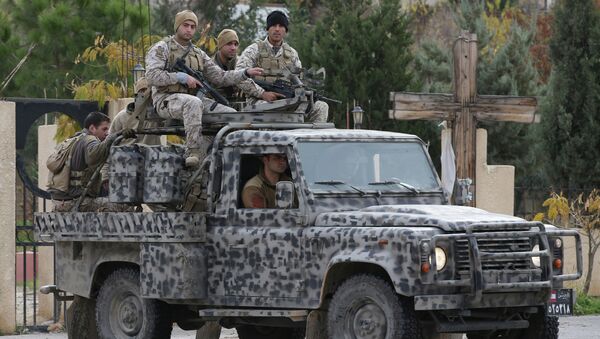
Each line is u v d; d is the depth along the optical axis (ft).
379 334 149.38
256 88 178.60
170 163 168.55
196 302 167.12
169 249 165.58
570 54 312.09
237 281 162.20
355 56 351.87
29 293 304.09
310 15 506.07
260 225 160.66
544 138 314.76
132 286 175.63
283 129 171.01
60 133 250.98
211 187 166.20
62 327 229.86
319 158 161.17
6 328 223.10
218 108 174.81
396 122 350.84
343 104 341.82
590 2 312.50
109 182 173.27
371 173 164.25
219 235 164.04
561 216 282.15
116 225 172.45
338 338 152.15
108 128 188.44
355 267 154.40
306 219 156.25
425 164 169.37
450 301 146.00
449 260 146.10
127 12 342.44
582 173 310.45
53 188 185.98
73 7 344.08
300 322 165.07
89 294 180.55
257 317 167.63
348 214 154.30
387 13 359.87
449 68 418.51
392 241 146.30
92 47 314.96
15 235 224.33
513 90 400.26
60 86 345.10
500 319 156.56
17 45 347.56
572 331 221.87
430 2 627.87
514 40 409.49
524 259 151.64
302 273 155.74
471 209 159.43
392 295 147.74
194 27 178.19
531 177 386.11
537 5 577.84
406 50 371.56
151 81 175.32
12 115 222.07
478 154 275.59
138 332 175.52
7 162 221.87
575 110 311.27
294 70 179.73
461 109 270.46
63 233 181.16
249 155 165.07
